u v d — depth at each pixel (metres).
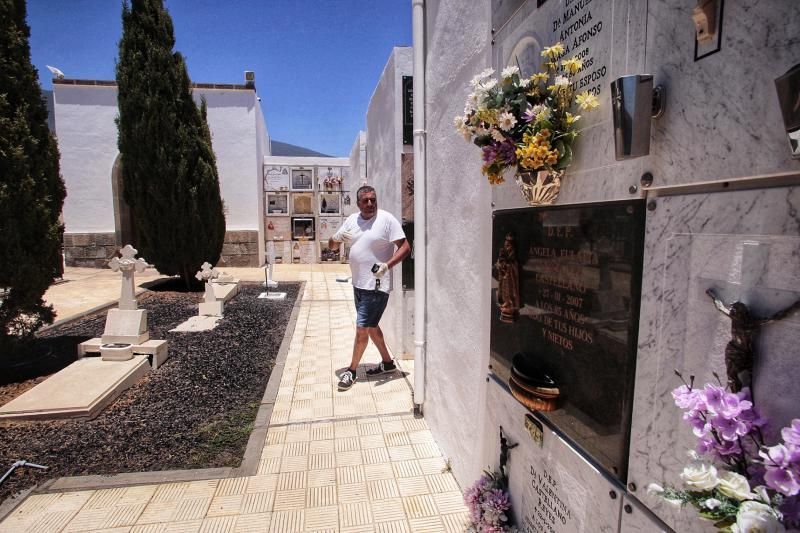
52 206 4.88
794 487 0.73
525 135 1.50
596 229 1.41
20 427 3.62
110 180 13.21
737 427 0.86
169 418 3.85
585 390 1.49
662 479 1.16
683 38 1.06
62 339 6.09
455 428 2.91
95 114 12.96
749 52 0.89
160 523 2.53
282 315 7.87
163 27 9.21
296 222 15.36
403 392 4.38
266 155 17.28
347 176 15.44
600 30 1.37
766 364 0.89
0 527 2.48
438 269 3.26
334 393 4.37
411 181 5.09
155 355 5.06
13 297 4.57
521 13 1.87
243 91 13.81
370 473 3.02
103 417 3.85
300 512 2.63
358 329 4.45
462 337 2.74
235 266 14.24
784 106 0.77
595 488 1.44
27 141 4.50
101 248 13.33
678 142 1.09
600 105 1.38
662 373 1.16
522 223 1.91
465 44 2.54
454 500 2.74
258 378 4.82
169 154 9.41
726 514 0.86
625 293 1.29
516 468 2.06
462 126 1.79
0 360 5.12
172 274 10.16
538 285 1.79
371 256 4.30
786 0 0.82
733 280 0.96
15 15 4.48
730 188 0.96
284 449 3.33
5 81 4.36
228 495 2.78
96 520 2.54
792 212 0.83
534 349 1.84
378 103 6.34
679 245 1.10
